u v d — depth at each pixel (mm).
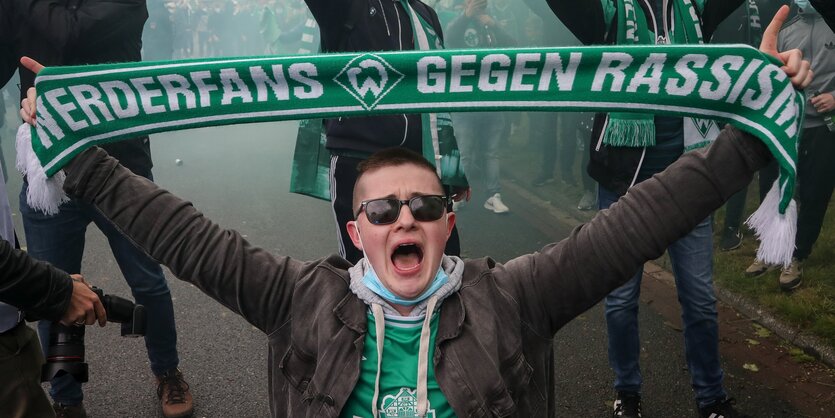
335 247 5961
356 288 1523
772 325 4109
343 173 2916
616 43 2904
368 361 1482
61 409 3080
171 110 1677
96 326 4293
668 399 3498
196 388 3645
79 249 3076
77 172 1630
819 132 4160
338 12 2898
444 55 1637
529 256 1616
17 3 2797
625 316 3090
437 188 1546
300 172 3174
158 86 1657
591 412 3418
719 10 3043
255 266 1584
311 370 1521
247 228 6477
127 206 1609
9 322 2062
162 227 1591
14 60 2979
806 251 4387
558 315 1561
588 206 6590
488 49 1641
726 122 1608
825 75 4207
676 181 1528
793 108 1535
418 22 3096
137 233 1604
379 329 1479
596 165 3055
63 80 1624
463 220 6562
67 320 1991
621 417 3207
